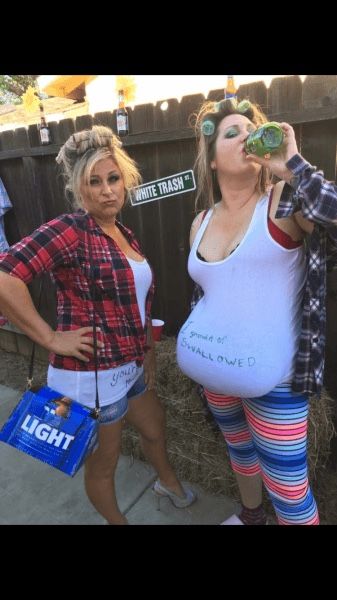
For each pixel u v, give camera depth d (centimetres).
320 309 124
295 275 126
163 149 241
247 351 125
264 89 195
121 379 154
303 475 140
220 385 133
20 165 327
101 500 173
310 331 125
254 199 129
